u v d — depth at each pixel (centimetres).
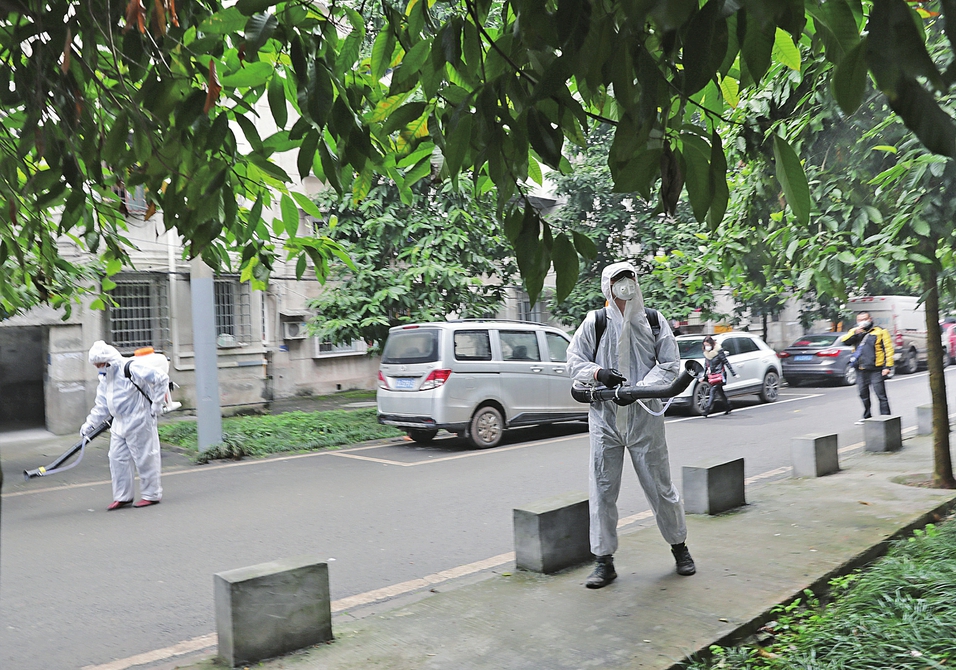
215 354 1097
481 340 1155
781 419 1402
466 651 380
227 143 278
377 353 1437
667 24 121
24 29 259
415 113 230
